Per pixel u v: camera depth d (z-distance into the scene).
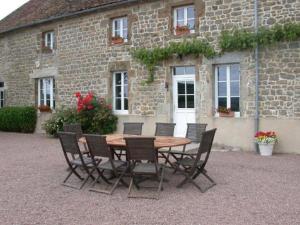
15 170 7.97
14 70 17.36
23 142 12.95
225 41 10.58
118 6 12.95
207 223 4.60
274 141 9.67
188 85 11.75
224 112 10.86
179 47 11.41
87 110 13.32
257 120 10.31
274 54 10.09
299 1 9.73
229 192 6.05
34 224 4.63
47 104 16.11
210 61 11.05
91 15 13.90
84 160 6.88
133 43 12.70
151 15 12.24
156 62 12.11
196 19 11.30
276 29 9.88
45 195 5.98
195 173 7.05
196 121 11.40
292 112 9.88
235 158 9.22
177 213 5.00
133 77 12.73
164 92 11.99
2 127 17.39
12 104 17.59
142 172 5.97
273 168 7.95
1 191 6.23
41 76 15.95
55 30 15.27
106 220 4.75
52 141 13.15
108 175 7.29
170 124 8.41
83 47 14.22
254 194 5.90
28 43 16.55
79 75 14.39
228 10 10.74
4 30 17.36
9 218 4.87
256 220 4.69
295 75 9.80
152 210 5.15
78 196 5.93
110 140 6.82
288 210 5.07
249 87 10.44
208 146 6.59
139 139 5.80
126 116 12.97
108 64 13.42
